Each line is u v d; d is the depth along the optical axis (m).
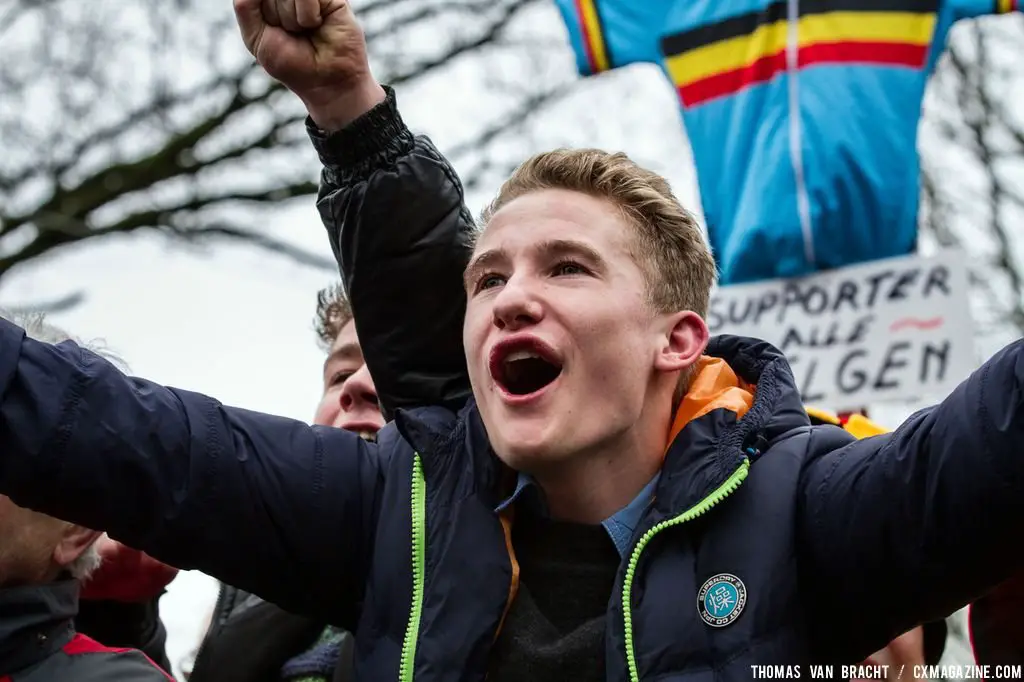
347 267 2.55
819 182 4.12
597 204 2.30
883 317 4.07
